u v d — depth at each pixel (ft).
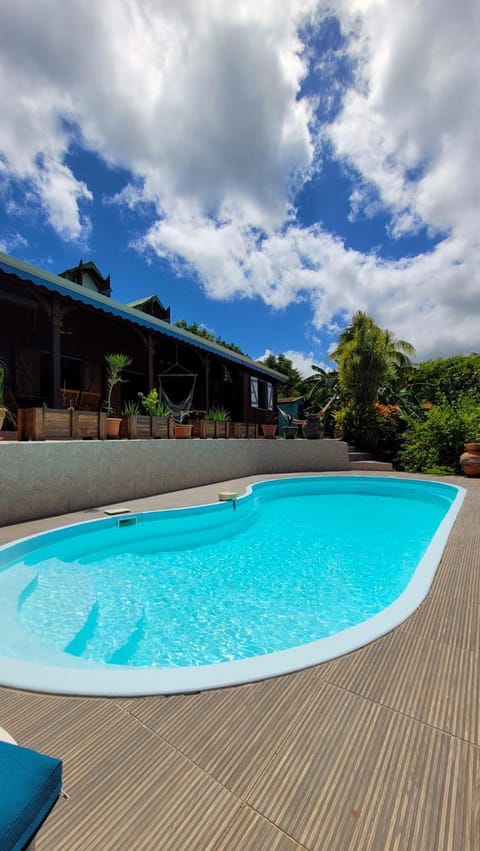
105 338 38.04
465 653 7.12
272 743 4.99
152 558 16.87
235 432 39.70
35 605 11.73
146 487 25.02
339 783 4.40
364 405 49.37
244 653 9.71
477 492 25.64
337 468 41.83
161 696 5.99
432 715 5.49
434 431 40.01
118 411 38.93
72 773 4.54
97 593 12.87
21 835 2.39
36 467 18.39
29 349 31.53
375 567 15.98
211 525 22.02
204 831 3.88
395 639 7.62
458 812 4.05
